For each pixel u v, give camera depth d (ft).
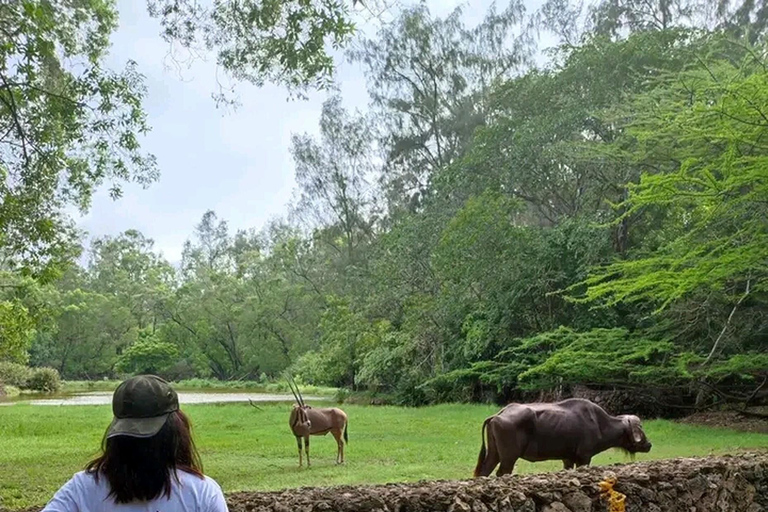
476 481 17.63
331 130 167.02
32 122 37.88
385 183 152.35
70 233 40.65
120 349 215.72
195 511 6.96
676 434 55.06
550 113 87.40
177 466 7.07
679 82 61.21
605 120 74.49
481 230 85.87
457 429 62.75
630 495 18.01
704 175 49.88
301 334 181.57
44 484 34.76
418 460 42.63
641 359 71.82
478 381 98.12
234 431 63.00
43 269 38.24
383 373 110.11
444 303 95.50
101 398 130.11
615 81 83.25
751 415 65.10
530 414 28.53
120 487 6.76
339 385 151.02
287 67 30.86
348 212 169.17
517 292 85.35
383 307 113.39
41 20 32.60
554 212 97.30
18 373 153.89
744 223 50.98
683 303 65.72
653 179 46.88
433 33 133.18
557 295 84.02
